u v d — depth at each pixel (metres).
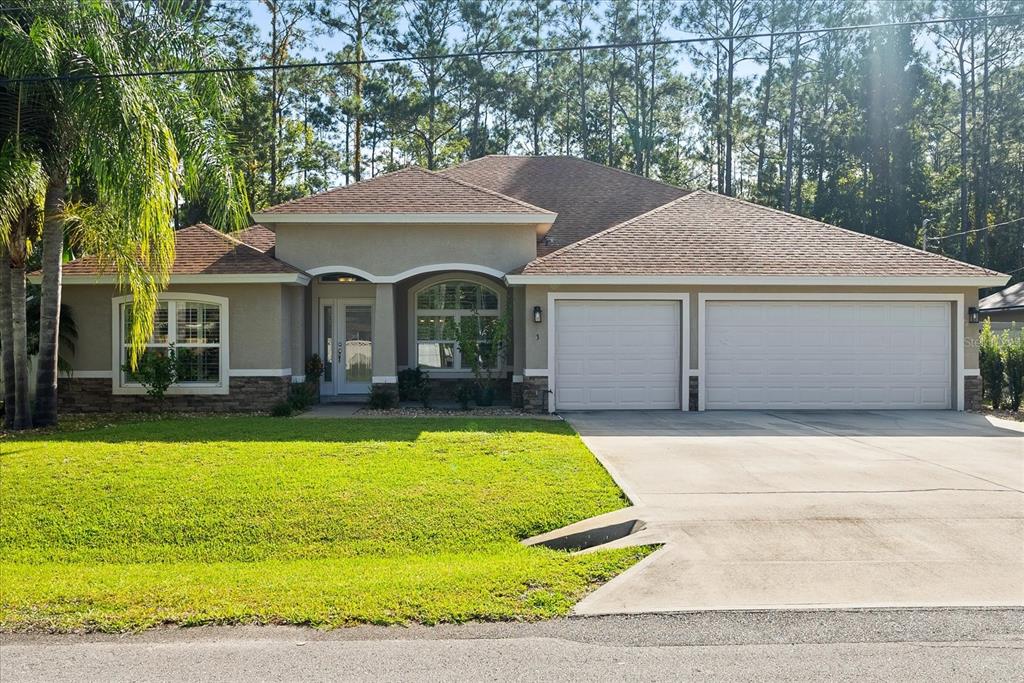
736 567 6.51
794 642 5.09
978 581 6.17
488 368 17.83
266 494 8.68
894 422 15.07
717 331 17.06
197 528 7.88
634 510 8.09
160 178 12.25
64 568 7.00
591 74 43.81
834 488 9.05
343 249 17.64
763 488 9.05
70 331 16.88
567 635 5.23
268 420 14.74
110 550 7.51
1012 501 8.42
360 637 5.23
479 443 11.56
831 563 6.59
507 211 17.52
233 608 5.65
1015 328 26.48
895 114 40.84
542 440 11.91
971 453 11.45
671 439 12.74
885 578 6.25
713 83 43.25
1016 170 44.31
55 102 12.43
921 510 8.08
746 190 46.47
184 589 6.09
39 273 16.84
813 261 17.19
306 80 38.56
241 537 7.71
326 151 39.88
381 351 17.59
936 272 16.92
